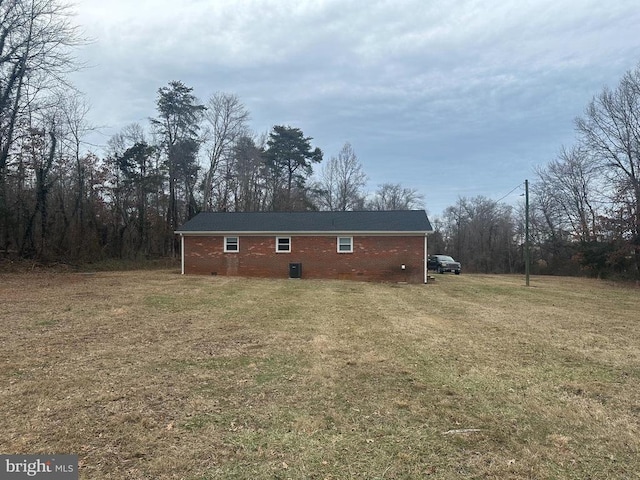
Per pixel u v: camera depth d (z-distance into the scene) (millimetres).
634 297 17375
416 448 3625
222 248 22312
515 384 5410
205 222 23438
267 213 24797
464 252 52156
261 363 6141
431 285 20203
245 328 8656
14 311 9930
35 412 4215
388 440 3770
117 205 31531
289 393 4934
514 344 7727
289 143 45750
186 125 36344
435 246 55250
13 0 19250
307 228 21922
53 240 24453
